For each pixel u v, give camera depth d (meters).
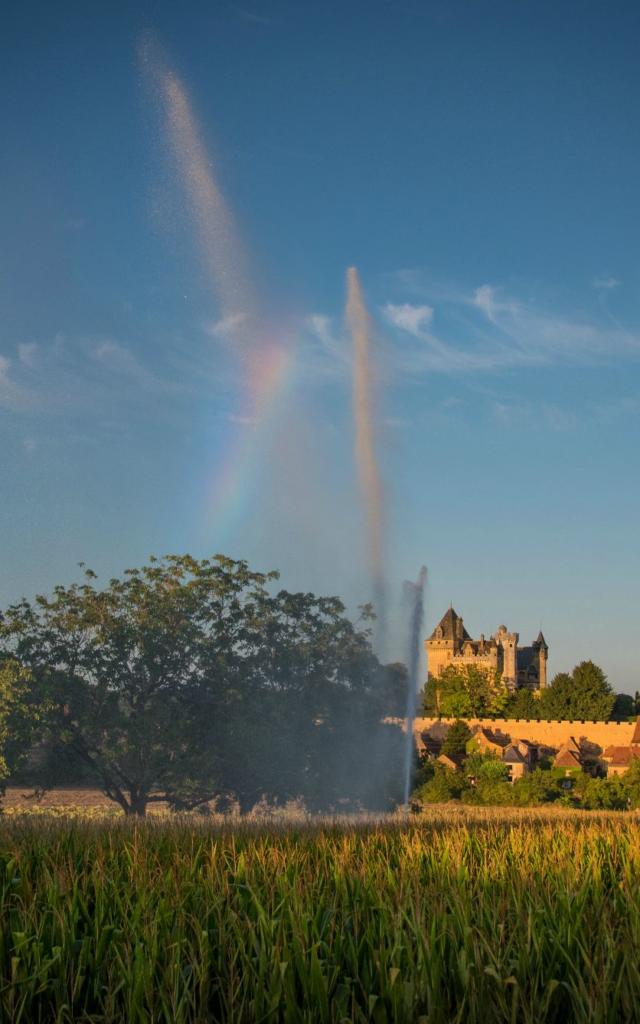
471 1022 10.88
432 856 19.12
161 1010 11.07
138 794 66.56
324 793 68.00
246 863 18.34
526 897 15.42
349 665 71.31
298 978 12.05
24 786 67.69
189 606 73.94
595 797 106.94
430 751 146.25
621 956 12.30
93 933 13.40
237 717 67.94
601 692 182.50
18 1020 11.27
